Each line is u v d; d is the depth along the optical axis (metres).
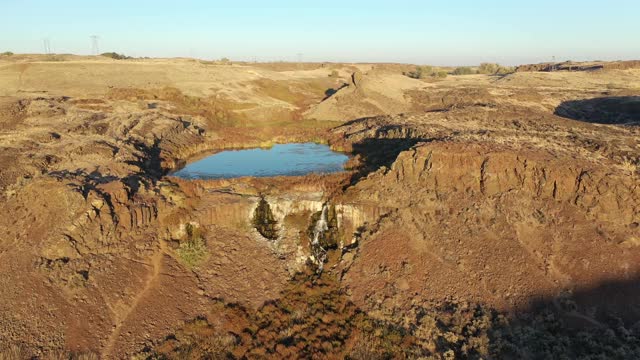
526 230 28.66
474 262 27.67
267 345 23.50
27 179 31.03
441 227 30.23
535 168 31.34
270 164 47.56
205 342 23.12
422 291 26.77
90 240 26.17
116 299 24.03
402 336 24.09
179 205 32.72
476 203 30.91
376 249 29.83
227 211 33.16
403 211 31.69
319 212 34.09
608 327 23.25
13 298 21.75
